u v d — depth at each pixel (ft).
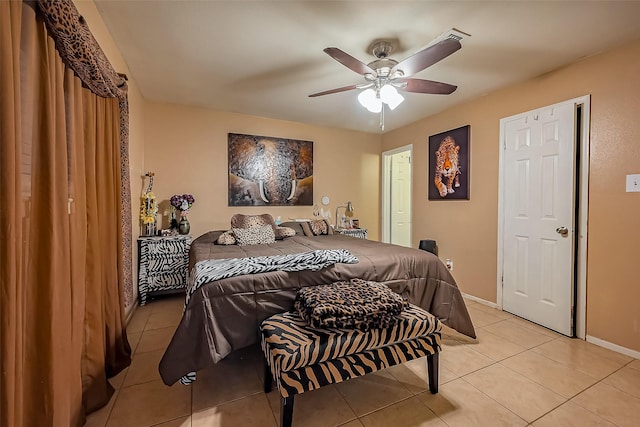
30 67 3.10
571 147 7.61
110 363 5.70
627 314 6.70
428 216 12.53
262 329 4.95
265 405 5.01
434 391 5.32
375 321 4.83
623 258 6.77
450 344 7.22
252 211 12.65
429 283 7.27
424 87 7.07
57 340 3.55
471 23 5.96
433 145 12.23
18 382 2.85
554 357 6.60
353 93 9.92
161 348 6.93
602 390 5.41
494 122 9.72
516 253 9.05
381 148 15.70
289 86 9.33
